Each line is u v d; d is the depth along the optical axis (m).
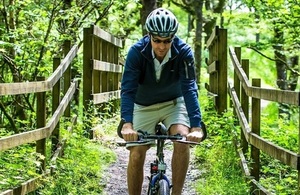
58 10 9.76
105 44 11.04
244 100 7.27
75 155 7.46
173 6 21.83
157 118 4.98
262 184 6.24
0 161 5.71
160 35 4.25
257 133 6.22
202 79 18.52
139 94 4.91
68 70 8.42
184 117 4.90
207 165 7.80
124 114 4.40
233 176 6.80
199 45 16.27
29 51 8.81
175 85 4.84
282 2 10.33
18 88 5.09
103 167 7.89
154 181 4.33
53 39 9.66
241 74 7.23
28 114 8.77
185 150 4.67
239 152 7.03
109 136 9.64
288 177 6.50
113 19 12.60
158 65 4.61
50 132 6.23
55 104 7.20
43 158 5.80
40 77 5.94
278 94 5.04
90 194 6.61
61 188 6.25
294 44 12.39
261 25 12.16
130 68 4.58
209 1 17.69
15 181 5.29
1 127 8.62
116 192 6.90
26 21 9.63
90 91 9.62
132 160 4.70
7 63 8.91
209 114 9.56
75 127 8.57
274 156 5.16
